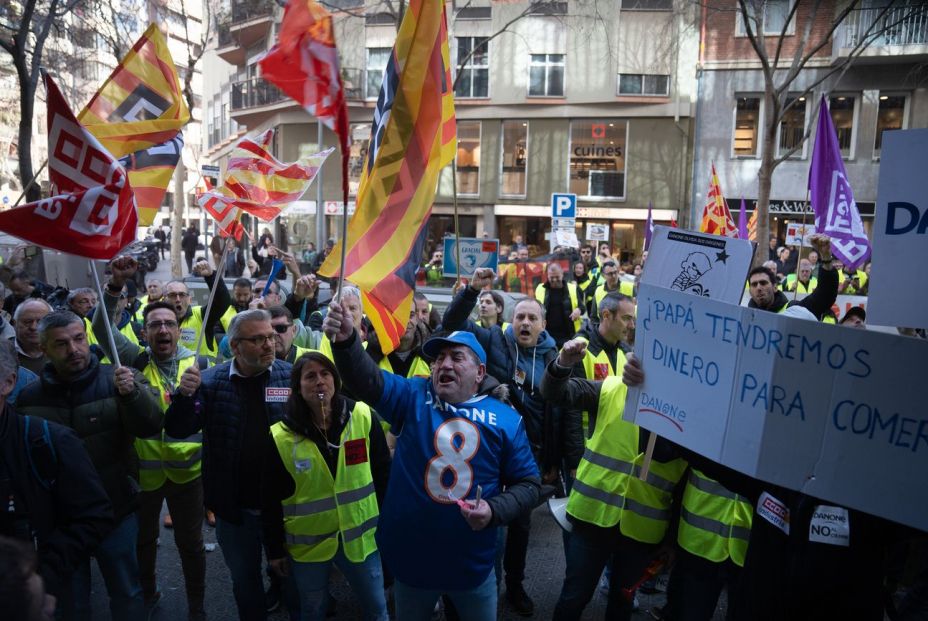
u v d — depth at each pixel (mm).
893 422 2268
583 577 3775
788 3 23750
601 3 25641
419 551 3049
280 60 2768
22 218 3252
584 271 12031
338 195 28359
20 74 11508
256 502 3750
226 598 4719
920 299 2705
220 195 5531
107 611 4516
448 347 3221
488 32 26656
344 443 3562
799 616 2555
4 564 1465
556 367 3607
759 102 24781
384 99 3834
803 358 2449
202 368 5109
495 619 3195
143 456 4270
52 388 3650
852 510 2506
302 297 6152
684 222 25766
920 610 2482
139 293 20172
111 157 3371
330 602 4523
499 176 27250
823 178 7578
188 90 19750
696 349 2824
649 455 3281
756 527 2758
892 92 23359
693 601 3551
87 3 16281
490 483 3105
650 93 25672
